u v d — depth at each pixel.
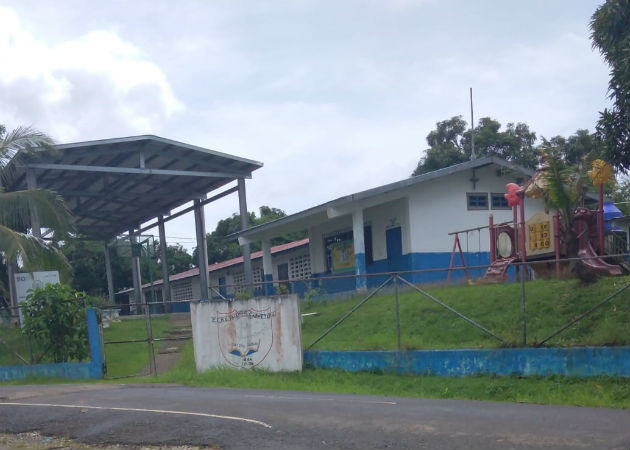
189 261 51.88
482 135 30.00
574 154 26.09
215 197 29.11
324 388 10.82
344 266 23.31
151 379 13.09
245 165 26.36
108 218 34.44
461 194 20.56
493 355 10.42
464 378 10.47
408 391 10.33
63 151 21.81
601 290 11.66
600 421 7.18
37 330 14.36
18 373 14.57
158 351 17.58
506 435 6.58
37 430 8.12
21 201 16.98
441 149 30.53
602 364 9.44
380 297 16.02
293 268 28.73
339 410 8.22
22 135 17.31
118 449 7.03
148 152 24.17
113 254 44.56
